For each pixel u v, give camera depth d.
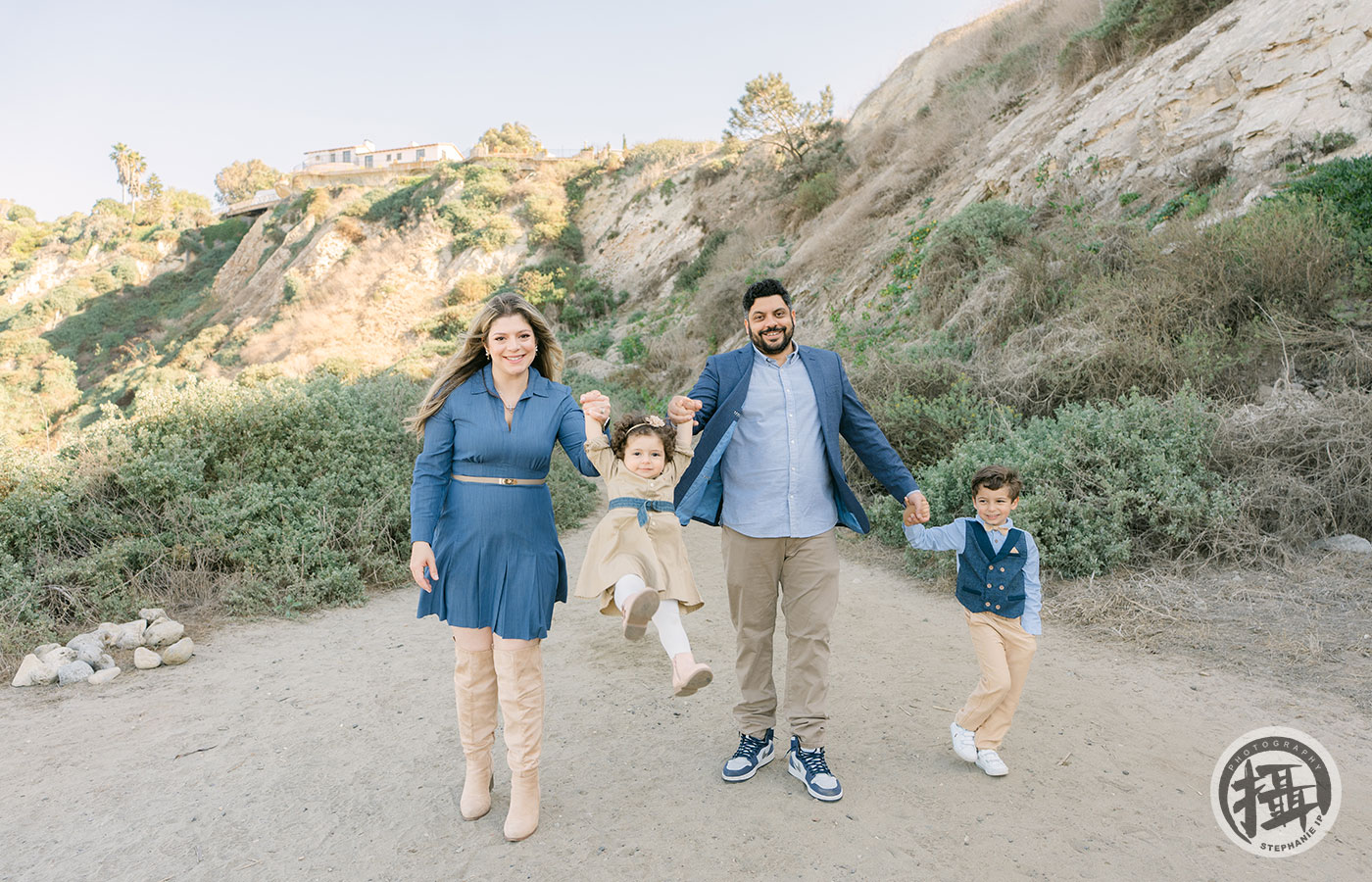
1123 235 9.44
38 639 4.49
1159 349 7.16
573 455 2.84
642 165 41.00
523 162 45.69
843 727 3.50
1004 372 8.16
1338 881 2.30
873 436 3.13
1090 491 5.83
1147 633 4.48
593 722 3.61
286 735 3.46
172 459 5.98
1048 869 2.38
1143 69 12.41
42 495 5.42
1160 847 2.49
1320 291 6.93
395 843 2.60
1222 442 5.96
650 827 2.67
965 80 20.19
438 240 41.53
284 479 6.42
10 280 62.62
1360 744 3.14
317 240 44.56
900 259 15.27
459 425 2.71
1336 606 4.52
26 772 3.10
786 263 21.36
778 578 3.04
